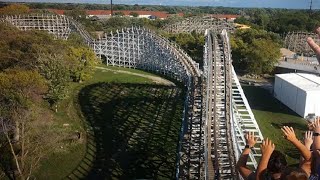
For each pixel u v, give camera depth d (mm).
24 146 38812
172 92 70188
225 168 27188
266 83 82000
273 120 56125
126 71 88000
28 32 80125
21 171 36438
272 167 7621
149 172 39469
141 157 42781
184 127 36219
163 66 84688
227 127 33875
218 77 45281
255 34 108500
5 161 39594
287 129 8234
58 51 71625
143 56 90125
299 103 58625
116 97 66375
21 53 62531
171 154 43531
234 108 46312
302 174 6859
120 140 47281
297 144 8000
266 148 8031
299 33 120375
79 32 108188
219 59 49656
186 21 127188
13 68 56219
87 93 68375
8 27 85625
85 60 78062
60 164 40781
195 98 42438
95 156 43000
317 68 86750
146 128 51438
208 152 29094
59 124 51438
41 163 40531
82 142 46250
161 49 80875
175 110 59312
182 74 74750
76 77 75562
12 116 40281
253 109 61500
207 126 33562
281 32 141250
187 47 103062
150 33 85500
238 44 95375
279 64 92062
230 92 41562
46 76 56219
